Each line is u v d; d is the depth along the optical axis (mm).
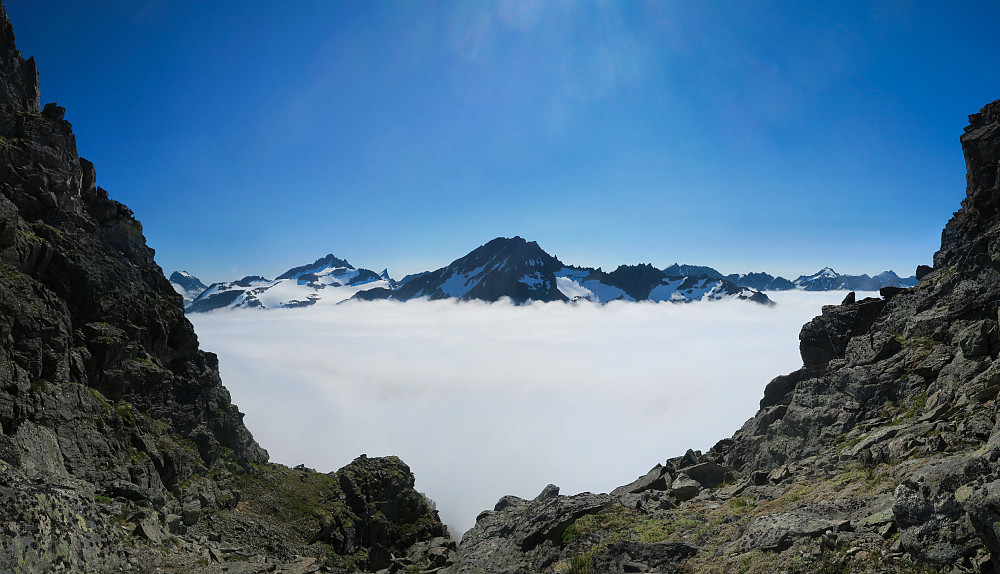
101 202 57062
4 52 52438
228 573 29859
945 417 29719
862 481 25797
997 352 31812
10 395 35312
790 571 18344
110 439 42625
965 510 14492
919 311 40938
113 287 54000
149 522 31953
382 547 64938
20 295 41844
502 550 37750
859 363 40250
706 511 31172
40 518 23484
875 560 16859
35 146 51031
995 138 40562
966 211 43375
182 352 61688
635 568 23328
